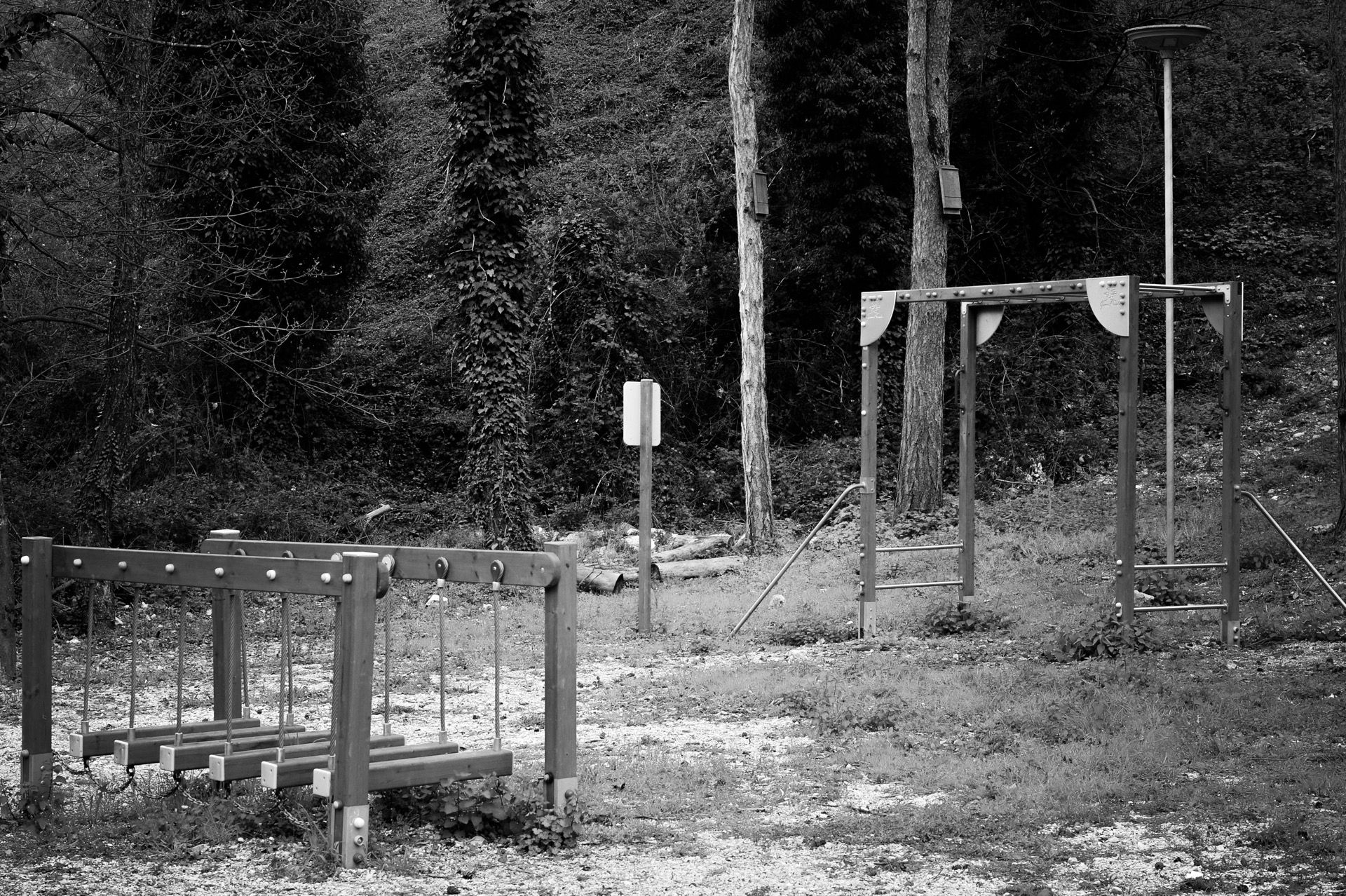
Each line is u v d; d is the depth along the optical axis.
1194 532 17.50
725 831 6.38
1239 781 7.15
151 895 5.35
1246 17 32.09
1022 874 5.59
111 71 19.69
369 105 30.25
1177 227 33.09
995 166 32.22
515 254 22.86
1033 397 28.64
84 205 18.81
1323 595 13.61
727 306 33.00
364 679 5.84
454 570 6.69
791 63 31.56
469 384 22.92
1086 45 31.17
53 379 23.62
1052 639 12.50
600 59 42.22
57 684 11.94
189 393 26.75
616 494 29.27
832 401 32.28
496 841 6.20
